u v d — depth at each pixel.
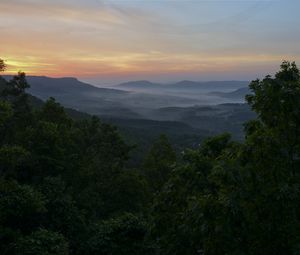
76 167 26.16
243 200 6.98
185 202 12.07
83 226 19.89
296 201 6.96
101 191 30.28
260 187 7.16
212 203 7.40
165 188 12.75
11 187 16.80
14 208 16.44
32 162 22.09
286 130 7.57
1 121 17.06
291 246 6.93
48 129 23.42
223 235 7.19
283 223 7.06
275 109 7.64
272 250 7.16
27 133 23.02
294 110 7.52
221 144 13.05
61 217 19.38
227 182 7.23
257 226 7.15
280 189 6.83
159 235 12.69
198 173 11.86
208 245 7.51
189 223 8.66
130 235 18.64
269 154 7.32
